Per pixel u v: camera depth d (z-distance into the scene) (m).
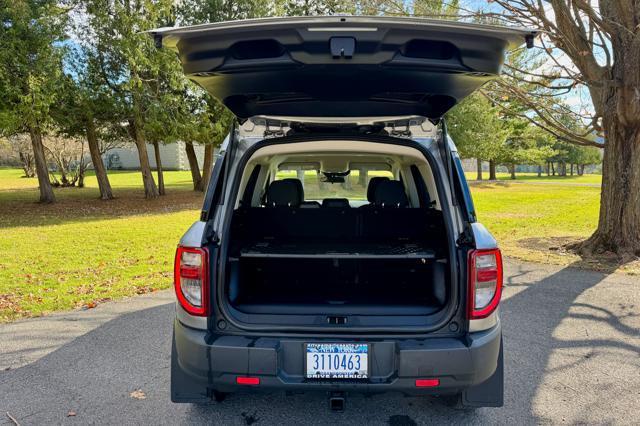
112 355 3.83
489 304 2.33
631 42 6.79
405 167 3.87
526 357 3.73
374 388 2.26
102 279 6.54
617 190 7.61
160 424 2.79
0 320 4.76
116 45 16.52
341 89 2.54
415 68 2.24
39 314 4.95
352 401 3.05
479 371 2.28
